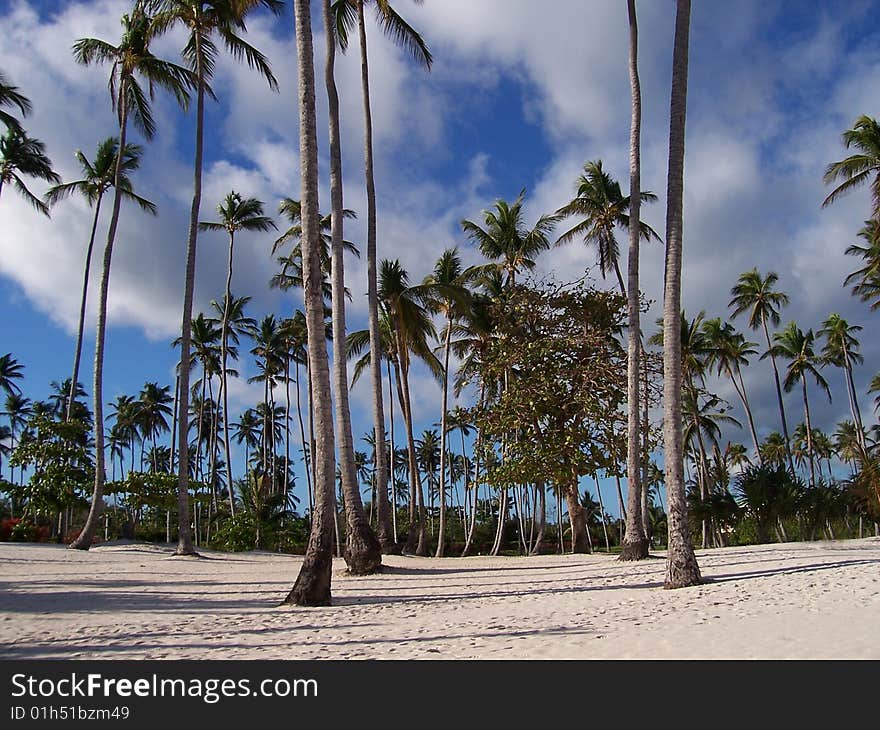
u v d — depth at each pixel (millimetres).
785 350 48375
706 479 42281
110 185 32812
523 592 13484
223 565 23000
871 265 33938
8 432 67562
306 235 13227
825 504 26875
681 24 13609
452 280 34094
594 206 31594
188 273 25922
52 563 21391
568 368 26078
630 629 8414
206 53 25609
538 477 25156
